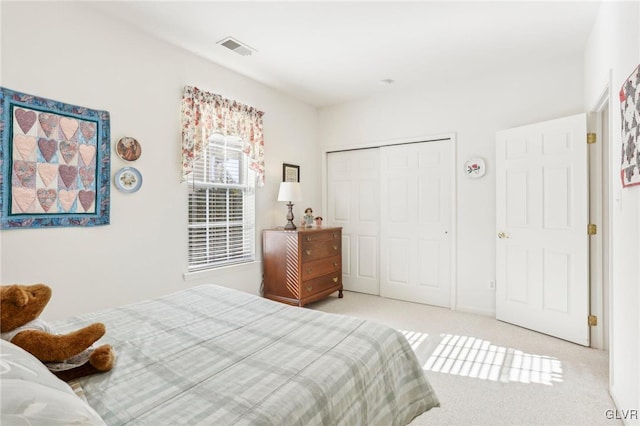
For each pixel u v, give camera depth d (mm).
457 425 1680
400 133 3945
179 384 1026
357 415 1090
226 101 3225
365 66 3258
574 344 2660
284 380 1040
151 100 2678
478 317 3348
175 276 2861
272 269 3648
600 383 2062
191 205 3043
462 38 2723
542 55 3002
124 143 2486
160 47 2740
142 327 1503
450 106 3602
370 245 4277
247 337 1391
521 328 3020
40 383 681
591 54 2588
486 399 1900
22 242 1998
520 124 3209
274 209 3906
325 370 1108
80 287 2260
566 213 2732
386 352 1365
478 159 3412
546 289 2855
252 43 2807
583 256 2633
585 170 2627
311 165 4484
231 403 919
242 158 3566
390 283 4086
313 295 3607
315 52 2975
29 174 2016
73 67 2219
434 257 3756
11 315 1069
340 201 4512
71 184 2203
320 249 3721
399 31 2613
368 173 4281
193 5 2277
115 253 2451
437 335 2865
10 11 1948
